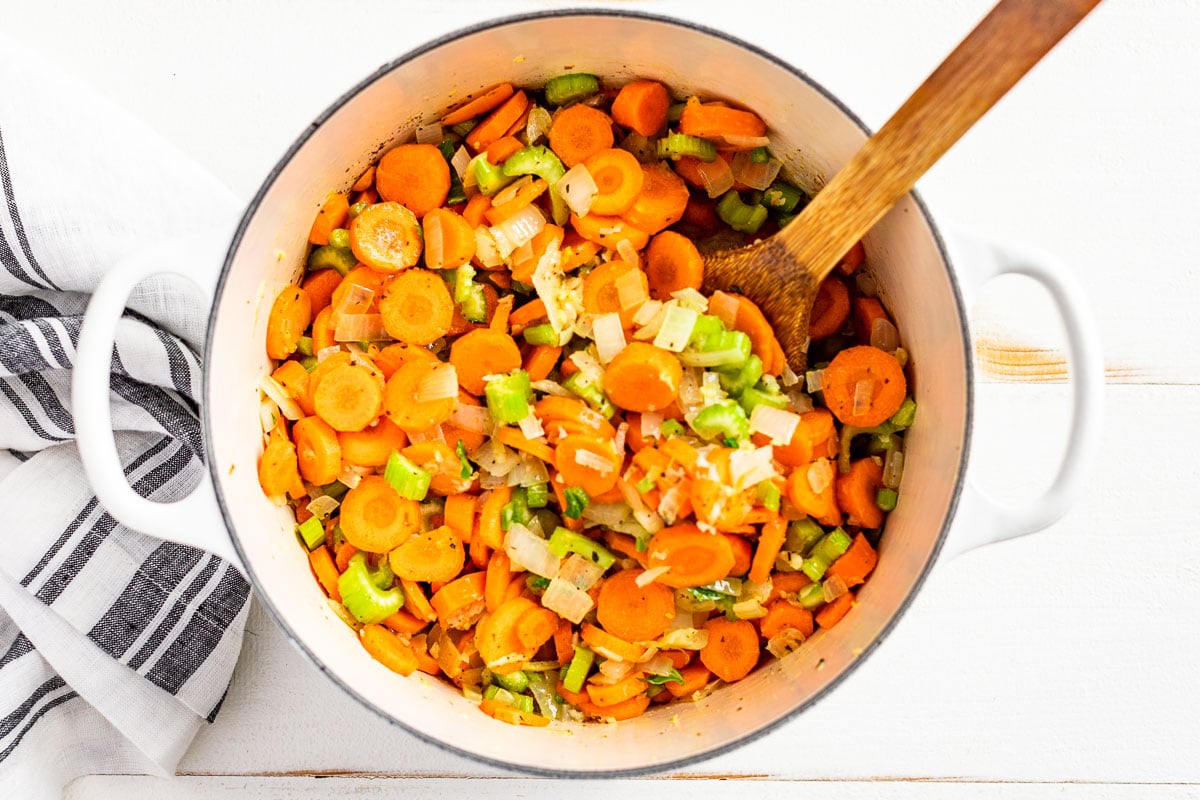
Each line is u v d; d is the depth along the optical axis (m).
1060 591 0.67
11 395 0.65
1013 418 0.67
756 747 0.67
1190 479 0.67
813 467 0.61
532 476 0.62
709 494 0.59
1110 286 0.67
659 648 0.63
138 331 0.64
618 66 0.61
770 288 0.61
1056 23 0.53
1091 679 0.67
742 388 0.61
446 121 0.63
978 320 0.67
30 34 0.67
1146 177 0.67
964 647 0.67
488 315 0.64
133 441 0.66
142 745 0.66
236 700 0.67
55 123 0.64
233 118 0.67
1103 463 0.67
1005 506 0.57
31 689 0.66
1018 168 0.67
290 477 0.62
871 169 0.57
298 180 0.59
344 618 0.63
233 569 0.66
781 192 0.64
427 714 0.60
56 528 0.65
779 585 0.62
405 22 0.67
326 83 0.67
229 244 0.57
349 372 0.62
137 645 0.65
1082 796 0.67
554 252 0.63
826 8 0.67
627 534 0.62
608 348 0.62
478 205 0.63
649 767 0.58
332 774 0.67
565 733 0.62
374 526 0.62
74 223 0.64
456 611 0.63
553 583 0.62
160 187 0.65
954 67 0.55
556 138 0.63
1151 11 0.67
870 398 0.61
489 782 0.67
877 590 0.61
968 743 0.67
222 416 0.58
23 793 0.66
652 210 0.62
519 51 0.60
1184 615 0.67
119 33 0.67
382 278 0.63
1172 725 0.67
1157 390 0.67
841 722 0.67
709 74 0.61
